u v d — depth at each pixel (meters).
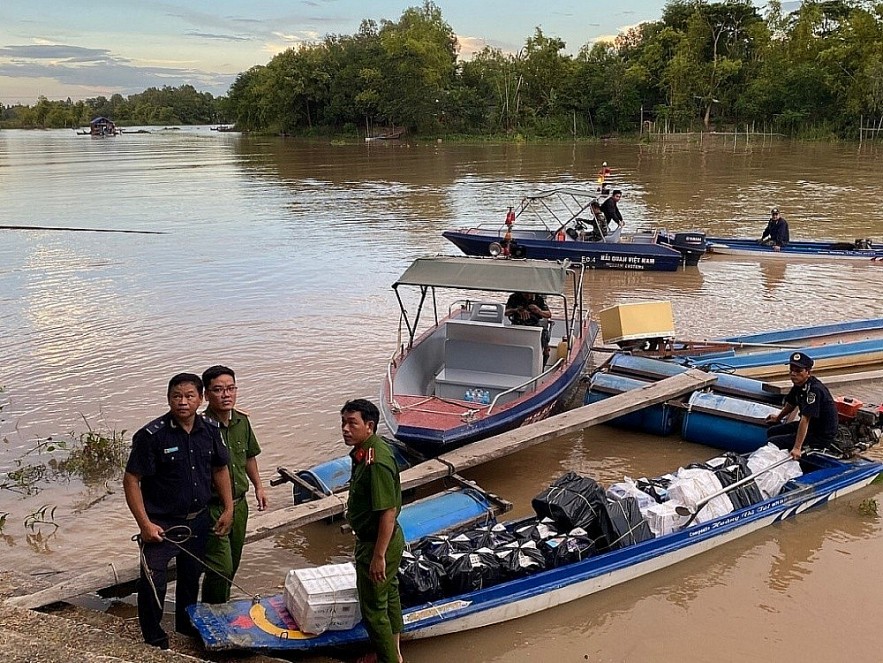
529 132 75.94
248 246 20.95
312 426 9.43
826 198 28.36
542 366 9.52
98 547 6.94
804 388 7.73
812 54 72.06
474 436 8.02
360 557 4.84
